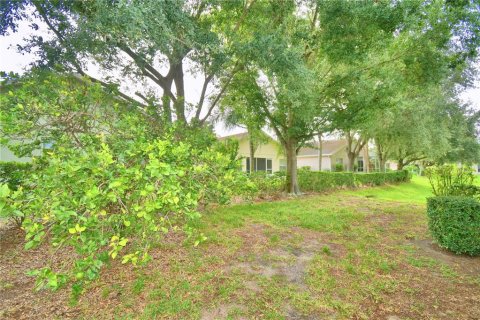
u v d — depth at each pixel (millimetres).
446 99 18953
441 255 4723
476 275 3953
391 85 9461
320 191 14195
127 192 2502
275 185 12164
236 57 7293
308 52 9422
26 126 3842
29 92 4238
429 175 8188
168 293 3381
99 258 2252
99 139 3979
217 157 3578
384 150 22625
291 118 11609
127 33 4504
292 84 7508
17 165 5750
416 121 16859
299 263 4320
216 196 3615
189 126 7031
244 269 4078
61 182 2223
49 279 1918
